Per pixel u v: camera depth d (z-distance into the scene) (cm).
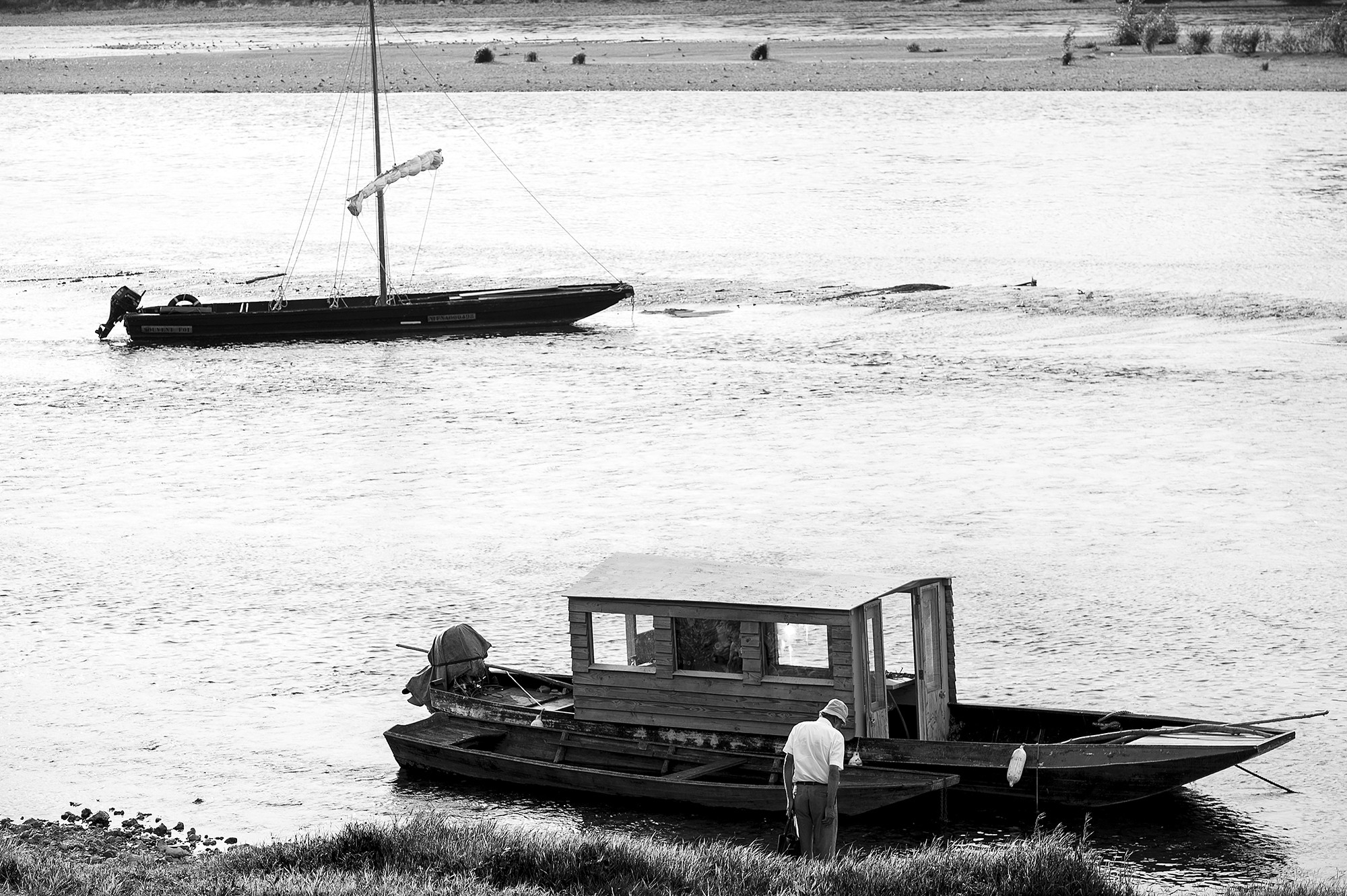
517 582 9238
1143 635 8062
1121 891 4775
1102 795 5838
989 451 12144
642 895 4706
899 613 8556
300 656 8088
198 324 17775
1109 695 7238
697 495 11094
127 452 12938
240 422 13950
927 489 11094
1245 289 18512
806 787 5122
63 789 6475
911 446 12375
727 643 6103
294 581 9394
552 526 10425
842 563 9394
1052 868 4809
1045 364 15300
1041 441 12425
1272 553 9469
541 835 5369
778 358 15950
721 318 18050
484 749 6588
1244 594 8694
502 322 17900
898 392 14312
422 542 10144
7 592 9306
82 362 16900
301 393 15112
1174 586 8869
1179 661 7662
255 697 7512
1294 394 13850
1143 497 10756
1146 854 5656
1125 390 14112
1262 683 7344
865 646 5962
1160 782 5772
